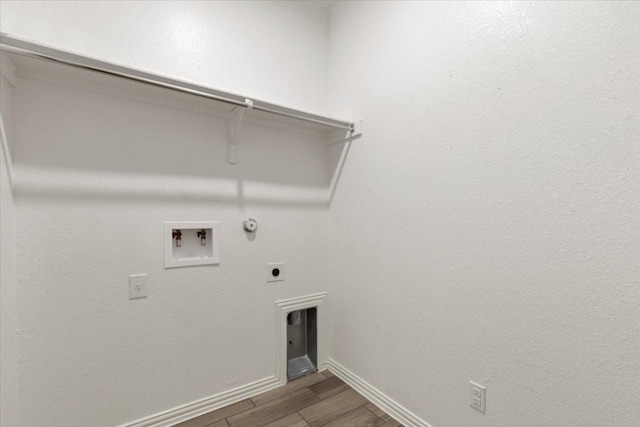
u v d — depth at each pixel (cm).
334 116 200
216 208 165
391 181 159
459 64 125
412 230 147
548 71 98
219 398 165
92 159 133
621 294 84
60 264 126
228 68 169
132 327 142
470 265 122
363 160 178
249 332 176
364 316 177
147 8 146
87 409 132
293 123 187
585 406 91
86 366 132
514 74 107
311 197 201
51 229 124
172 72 152
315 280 203
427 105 139
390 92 159
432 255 138
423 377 142
